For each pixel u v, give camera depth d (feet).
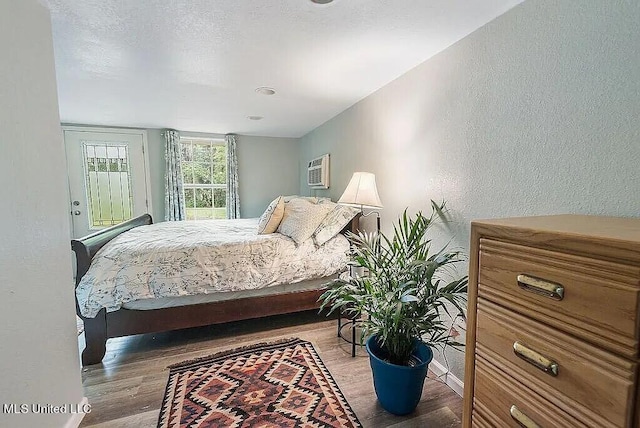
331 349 6.73
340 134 10.58
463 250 5.34
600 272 2.03
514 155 4.40
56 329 4.13
